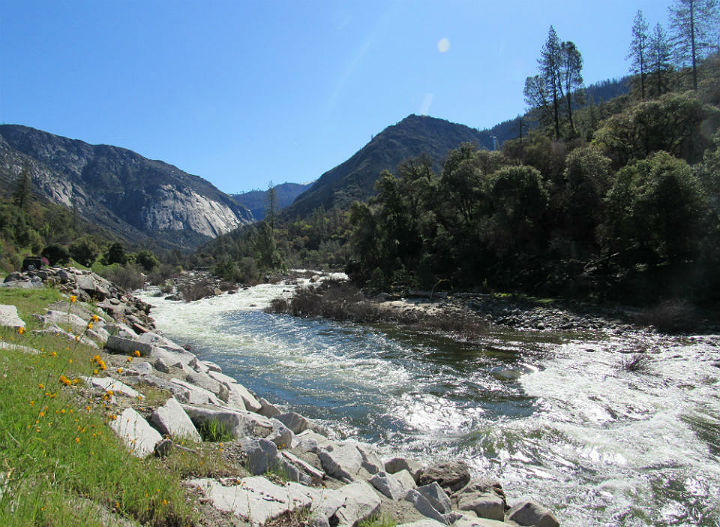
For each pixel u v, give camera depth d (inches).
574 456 311.0
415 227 1694.1
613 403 415.2
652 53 1872.5
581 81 1979.6
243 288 1884.8
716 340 648.4
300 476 199.3
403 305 1108.5
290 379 518.3
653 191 894.4
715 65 1665.8
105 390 208.2
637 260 1023.6
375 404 428.8
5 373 191.2
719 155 864.9
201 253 5452.8
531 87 2059.5
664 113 1274.6
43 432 145.7
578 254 1168.8
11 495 107.7
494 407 417.1
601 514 238.7
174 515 131.3
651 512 239.9
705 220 857.5
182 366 344.5
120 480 140.2
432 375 533.3
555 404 419.5
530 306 993.5
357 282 1594.5
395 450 325.7
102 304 629.3
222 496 152.2
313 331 879.7
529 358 607.2
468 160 1579.7
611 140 1402.6
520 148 1755.7
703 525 228.2
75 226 4062.5
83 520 110.9
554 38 1977.1
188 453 180.2
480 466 299.4
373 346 716.7
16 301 449.1
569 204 1258.6
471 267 1373.0
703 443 323.6
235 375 535.2
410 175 1803.6
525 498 256.2
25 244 1966.0
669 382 473.7
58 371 220.4
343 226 5032.0
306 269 3243.1
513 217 1270.9
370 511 181.0
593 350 639.8
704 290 842.8
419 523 172.7
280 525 146.2
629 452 312.8
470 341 741.9
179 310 1236.5
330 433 341.7
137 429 183.3
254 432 240.1
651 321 776.9
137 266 2610.7
